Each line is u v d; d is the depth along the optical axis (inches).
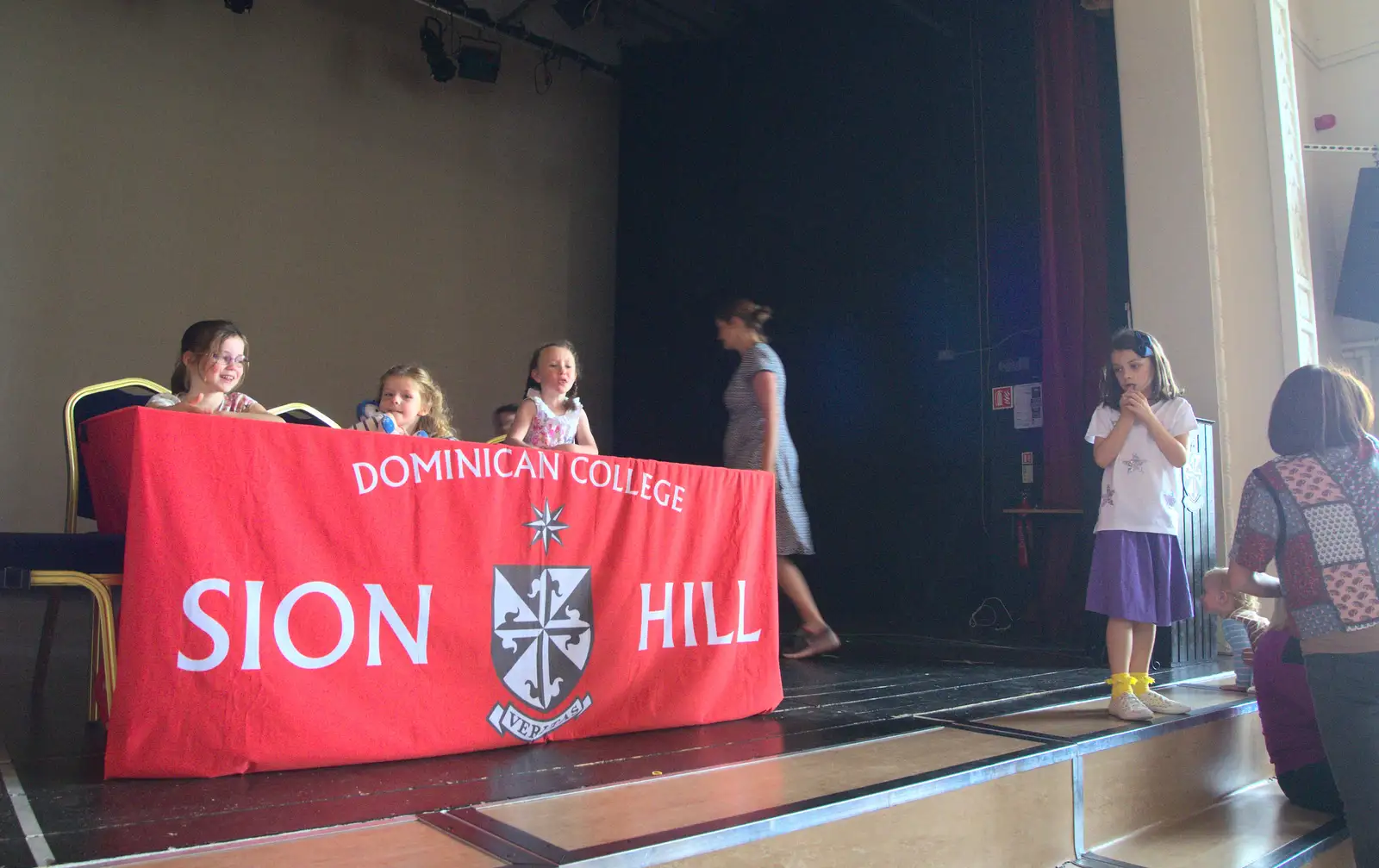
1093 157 182.5
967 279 220.7
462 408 274.2
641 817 52.0
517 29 281.4
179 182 228.7
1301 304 148.0
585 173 307.9
